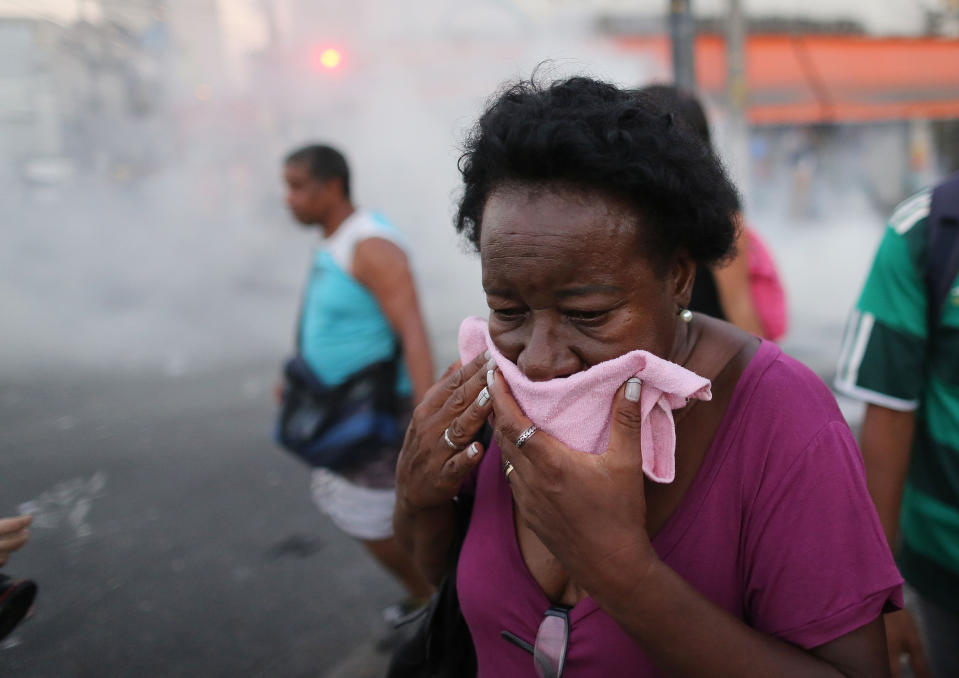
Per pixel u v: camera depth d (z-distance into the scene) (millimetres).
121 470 4965
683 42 7945
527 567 1166
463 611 1237
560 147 897
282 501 4434
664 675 1061
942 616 1765
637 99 982
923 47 16922
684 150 943
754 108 15625
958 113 16734
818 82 16062
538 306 969
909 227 1657
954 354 1618
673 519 1060
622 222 927
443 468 1184
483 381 1123
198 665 2969
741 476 1043
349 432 2703
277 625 3229
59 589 3500
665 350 1025
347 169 2982
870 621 1007
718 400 1070
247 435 5590
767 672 981
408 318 2697
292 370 2797
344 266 2732
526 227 934
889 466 1704
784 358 1089
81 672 2906
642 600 969
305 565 3711
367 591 3479
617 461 966
